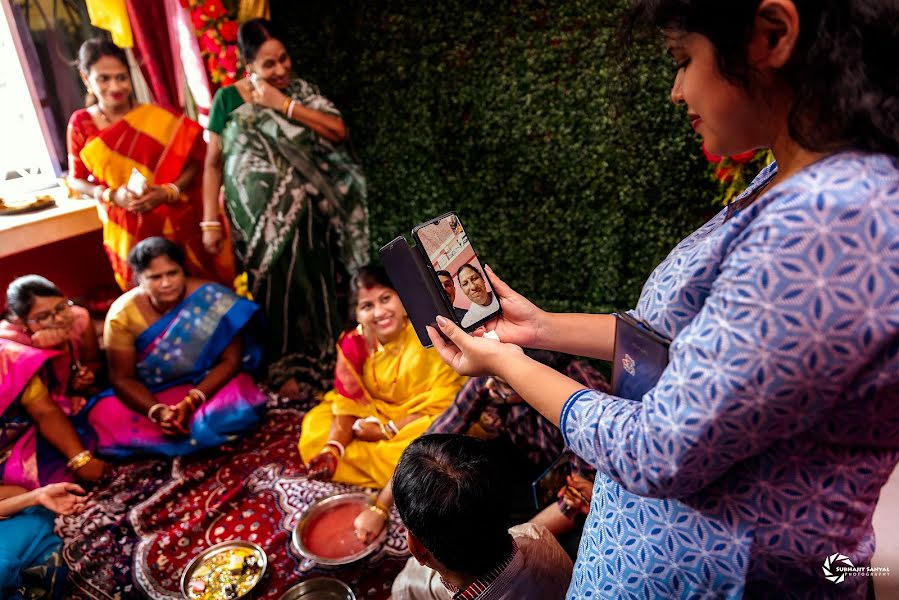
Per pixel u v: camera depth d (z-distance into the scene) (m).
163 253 2.69
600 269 3.10
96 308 3.53
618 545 0.89
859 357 0.59
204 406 2.74
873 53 0.59
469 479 1.25
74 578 2.15
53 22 3.46
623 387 0.87
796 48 0.62
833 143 0.63
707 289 0.76
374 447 2.51
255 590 2.07
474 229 3.32
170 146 3.22
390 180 3.45
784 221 0.61
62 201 3.54
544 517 1.95
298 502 2.42
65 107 3.64
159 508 2.43
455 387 2.62
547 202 3.10
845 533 0.73
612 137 2.84
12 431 2.42
